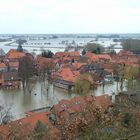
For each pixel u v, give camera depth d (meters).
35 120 48.28
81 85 91.44
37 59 142.25
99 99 55.53
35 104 81.25
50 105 78.88
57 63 142.00
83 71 121.00
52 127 27.98
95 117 20.56
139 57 155.88
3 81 106.44
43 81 115.38
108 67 123.94
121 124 25.28
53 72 123.62
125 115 26.73
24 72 105.25
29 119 48.50
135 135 24.47
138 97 53.19
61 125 20.09
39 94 94.44
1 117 58.22
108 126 21.53
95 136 20.05
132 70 101.25
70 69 114.12
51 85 111.00
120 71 106.75
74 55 160.00
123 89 96.56
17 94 95.50
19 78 108.00
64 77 105.25
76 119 19.89
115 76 113.50
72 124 19.55
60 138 20.02
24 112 71.12
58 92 97.81
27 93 96.56
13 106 78.56
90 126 19.95
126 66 113.12
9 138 23.05
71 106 50.84
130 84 92.94
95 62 137.12
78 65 129.12
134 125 25.83
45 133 26.34
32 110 71.12
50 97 89.81
